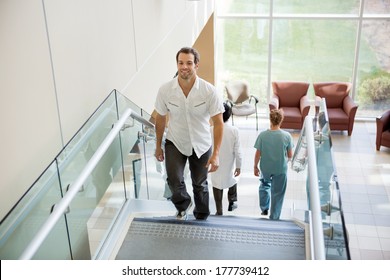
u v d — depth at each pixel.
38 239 2.63
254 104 12.36
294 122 10.95
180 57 3.91
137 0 5.60
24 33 3.24
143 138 5.36
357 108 11.50
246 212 8.23
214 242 4.06
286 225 4.69
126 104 4.75
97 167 4.00
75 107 4.05
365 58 11.50
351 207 8.68
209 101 4.12
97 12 4.44
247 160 10.25
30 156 3.36
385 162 10.06
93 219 3.86
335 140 10.95
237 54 12.06
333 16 11.32
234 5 11.66
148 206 5.03
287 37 11.70
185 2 8.28
